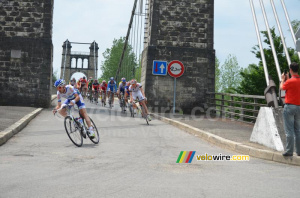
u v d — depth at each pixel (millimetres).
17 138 8055
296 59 25844
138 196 3686
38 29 17312
